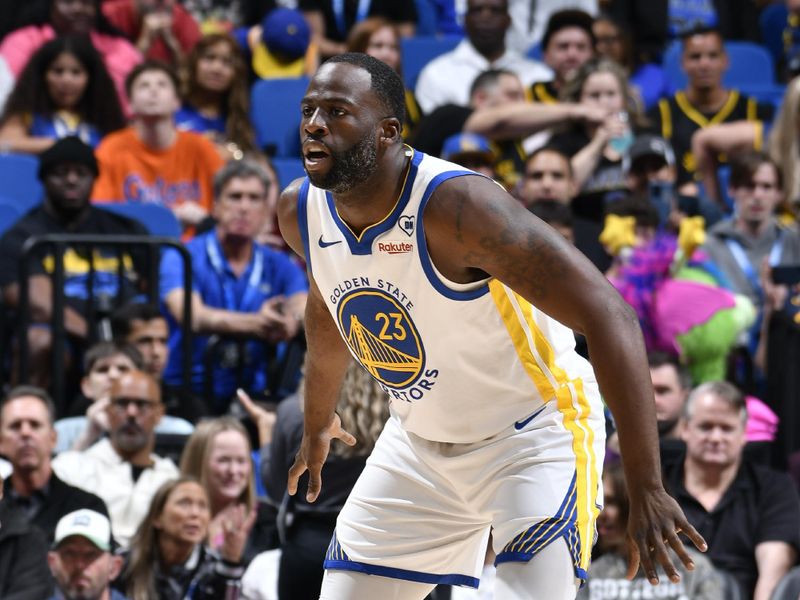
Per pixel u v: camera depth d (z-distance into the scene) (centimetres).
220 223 1544
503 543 710
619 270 1457
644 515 636
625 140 1738
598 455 728
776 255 1659
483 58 2067
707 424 1234
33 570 1115
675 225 1644
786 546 1218
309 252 716
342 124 652
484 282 680
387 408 1070
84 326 1455
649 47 2328
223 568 1164
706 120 2017
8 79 1931
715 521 1233
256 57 2142
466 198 654
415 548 759
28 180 1733
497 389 714
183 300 1455
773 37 2534
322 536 1072
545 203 1536
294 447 1127
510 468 718
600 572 1130
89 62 1820
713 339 1422
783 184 1792
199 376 1512
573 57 2002
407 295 688
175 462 1340
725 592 1131
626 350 636
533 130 1784
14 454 1185
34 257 1448
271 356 1489
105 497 1242
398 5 2286
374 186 666
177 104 1786
